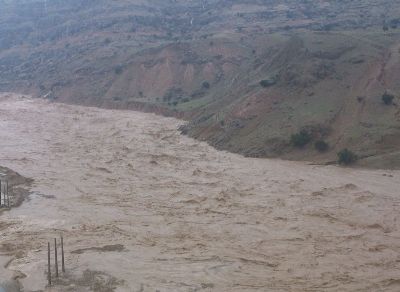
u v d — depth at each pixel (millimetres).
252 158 70812
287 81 83875
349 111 74375
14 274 37156
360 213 48938
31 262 39281
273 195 54625
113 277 36938
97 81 138000
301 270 38250
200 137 83562
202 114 94625
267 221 47594
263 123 77875
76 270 38000
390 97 72812
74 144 81438
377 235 44094
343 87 79500
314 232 44875
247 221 47719
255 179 60500
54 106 127562
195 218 48781
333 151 68250
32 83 157625
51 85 147000
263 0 199500
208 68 127062
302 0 193875
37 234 45000
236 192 55812
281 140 71875
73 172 65125
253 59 119312
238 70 119688
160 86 126375
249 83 94375
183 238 44125
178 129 91812
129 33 173875
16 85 162000
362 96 75500
